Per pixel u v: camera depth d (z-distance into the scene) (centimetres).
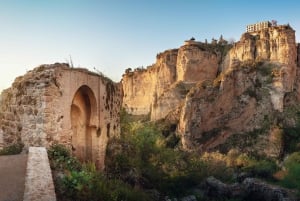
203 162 3528
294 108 7975
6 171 857
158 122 9169
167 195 2181
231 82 8219
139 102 11694
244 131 7744
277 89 8056
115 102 2019
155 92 10744
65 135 1435
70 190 827
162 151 2550
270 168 4900
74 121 1675
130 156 1939
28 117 1371
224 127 7856
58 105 1398
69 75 1483
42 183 719
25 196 635
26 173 805
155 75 11031
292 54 8531
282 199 3127
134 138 2283
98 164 1716
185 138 7650
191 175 3002
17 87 1458
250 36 9500
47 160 940
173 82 10506
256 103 7994
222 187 3212
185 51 10056
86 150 1709
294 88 8425
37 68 1459
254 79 8331
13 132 1447
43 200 622
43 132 1316
